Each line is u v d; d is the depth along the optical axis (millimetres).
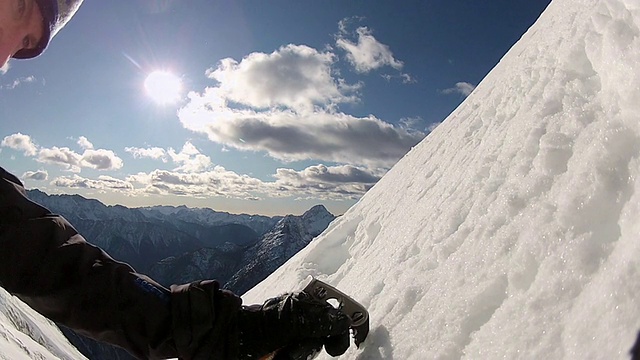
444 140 3543
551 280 1084
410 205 2816
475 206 1696
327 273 3430
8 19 1027
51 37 1127
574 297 1007
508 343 1052
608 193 1126
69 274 1301
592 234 1080
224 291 1436
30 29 1071
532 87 2219
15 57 1141
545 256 1173
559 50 2162
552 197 1327
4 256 1270
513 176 1598
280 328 1419
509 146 1816
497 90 2969
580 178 1210
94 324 1308
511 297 1193
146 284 1367
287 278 3871
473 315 1260
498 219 1473
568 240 1133
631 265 892
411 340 1395
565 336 938
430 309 1446
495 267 1317
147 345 1331
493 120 2463
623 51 1315
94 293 1302
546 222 1242
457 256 1532
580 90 1589
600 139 1223
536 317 1041
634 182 1083
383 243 2678
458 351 1216
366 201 4422
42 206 1363
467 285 1370
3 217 1268
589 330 891
